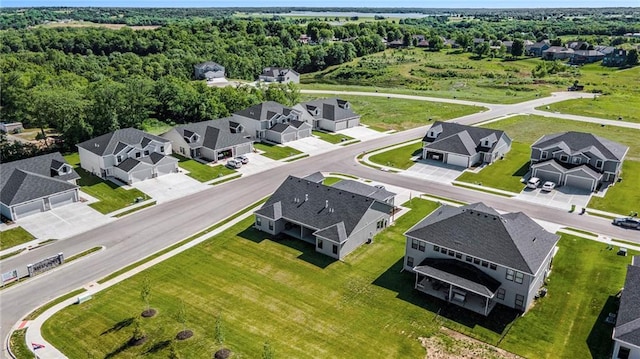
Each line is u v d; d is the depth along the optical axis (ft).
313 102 335.47
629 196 212.84
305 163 259.39
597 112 369.30
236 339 120.88
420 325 127.13
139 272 152.66
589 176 218.79
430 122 344.69
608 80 500.74
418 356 115.55
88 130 280.31
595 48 651.25
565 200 209.67
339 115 325.21
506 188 224.53
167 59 537.65
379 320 129.18
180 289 143.33
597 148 230.07
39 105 278.67
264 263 158.30
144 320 128.36
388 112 371.97
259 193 217.15
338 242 157.69
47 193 196.13
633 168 248.52
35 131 330.95
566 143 236.84
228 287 144.46
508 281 132.77
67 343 119.75
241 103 348.18
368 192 197.67
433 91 457.68
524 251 133.90
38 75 389.80
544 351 117.08
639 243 170.19
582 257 160.76
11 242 171.42
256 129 300.40
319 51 614.34
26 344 119.44
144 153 242.37
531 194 216.95
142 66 501.15
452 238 143.13
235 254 163.94
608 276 148.87
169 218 191.42
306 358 114.32
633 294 120.88
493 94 443.73
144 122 324.80
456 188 225.15
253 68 567.18
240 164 250.78
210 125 277.44
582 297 138.51
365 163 260.42
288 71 526.57
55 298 139.03
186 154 264.93
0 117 335.67
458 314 131.64
